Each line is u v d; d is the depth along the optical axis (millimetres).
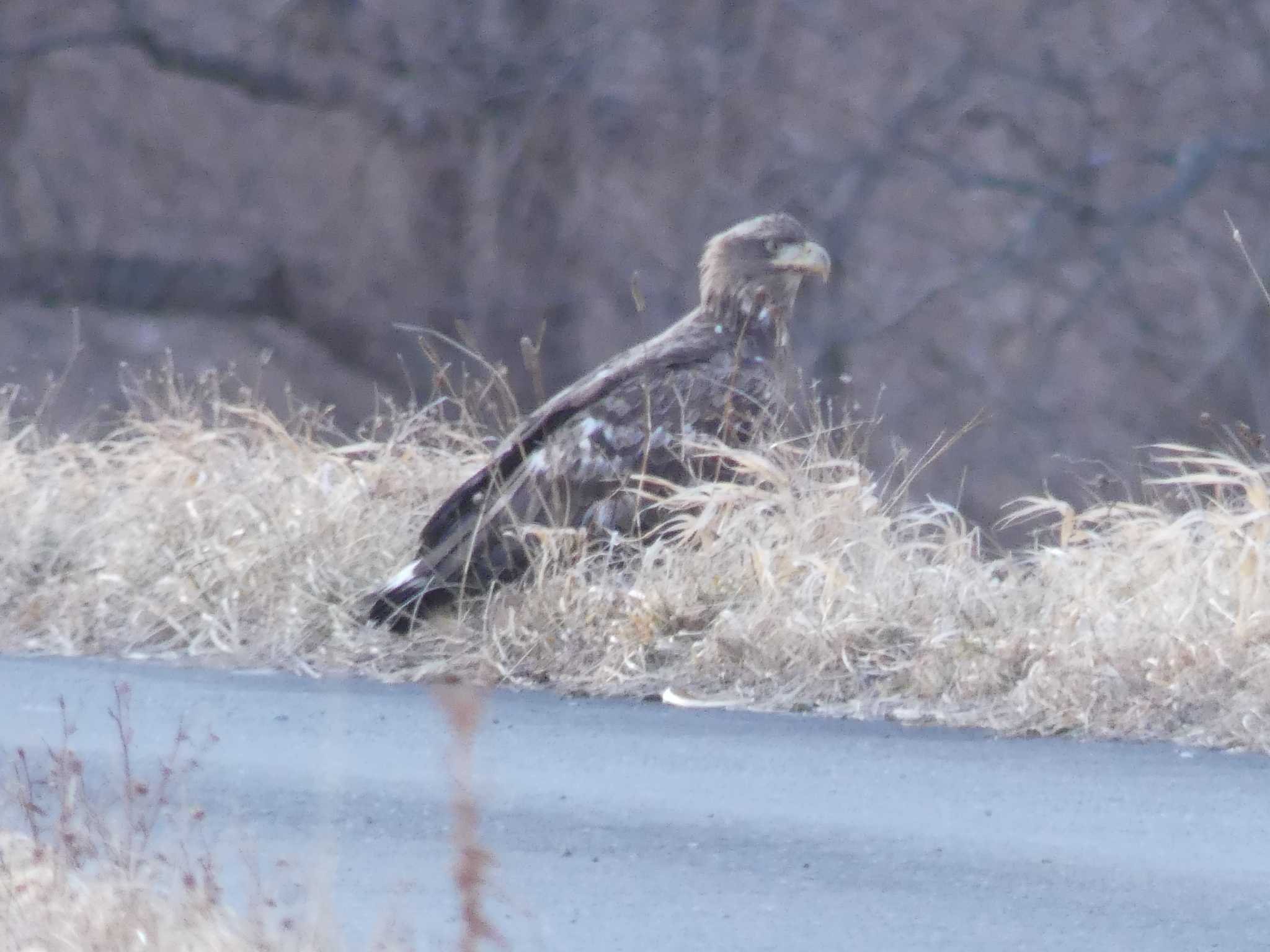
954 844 16234
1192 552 23531
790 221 27531
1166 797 17609
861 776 18266
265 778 17719
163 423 30156
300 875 14844
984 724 20469
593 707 21219
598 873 15453
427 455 29000
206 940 13039
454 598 23844
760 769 18500
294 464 28016
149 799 16859
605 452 25125
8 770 17531
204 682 21672
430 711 20359
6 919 13289
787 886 15188
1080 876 15484
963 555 24547
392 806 17000
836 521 24453
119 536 25578
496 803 17234
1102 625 21391
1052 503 25516
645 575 23703
